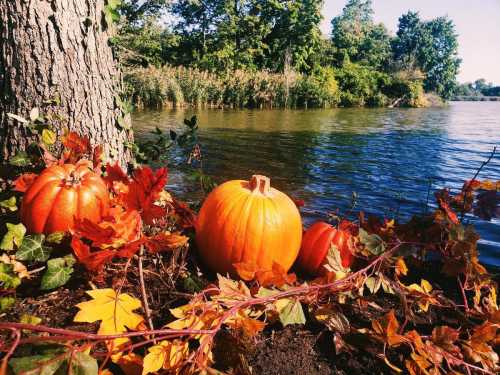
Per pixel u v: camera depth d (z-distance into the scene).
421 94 46.69
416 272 2.11
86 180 1.79
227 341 1.29
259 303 1.41
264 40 38.69
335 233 1.99
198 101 23.12
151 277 1.71
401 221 4.40
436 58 69.56
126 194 1.57
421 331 1.58
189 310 1.33
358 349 1.45
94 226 1.35
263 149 8.62
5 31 2.12
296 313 1.44
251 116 18.05
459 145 10.73
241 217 1.75
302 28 37.50
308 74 38.00
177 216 2.12
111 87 2.48
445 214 2.12
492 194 2.05
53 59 2.16
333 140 10.88
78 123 2.28
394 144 10.59
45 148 2.14
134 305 1.30
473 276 1.76
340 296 1.62
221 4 34.31
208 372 1.10
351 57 56.06
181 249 1.92
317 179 6.15
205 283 1.59
